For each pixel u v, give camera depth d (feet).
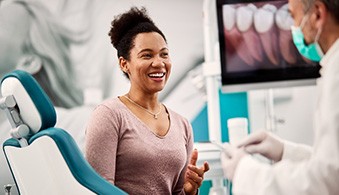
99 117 5.32
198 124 11.71
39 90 4.38
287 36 7.29
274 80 7.37
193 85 11.76
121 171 5.44
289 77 7.32
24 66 11.62
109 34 6.15
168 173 5.60
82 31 11.79
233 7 7.39
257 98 9.62
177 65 11.83
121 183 5.44
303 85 7.32
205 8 8.57
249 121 9.67
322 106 3.40
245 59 7.41
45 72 11.70
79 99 11.75
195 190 6.03
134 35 5.75
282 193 3.38
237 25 7.39
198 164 7.42
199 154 7.54
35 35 11.68
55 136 4.23
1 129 11.26
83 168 4.34
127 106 5.69
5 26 11.55
